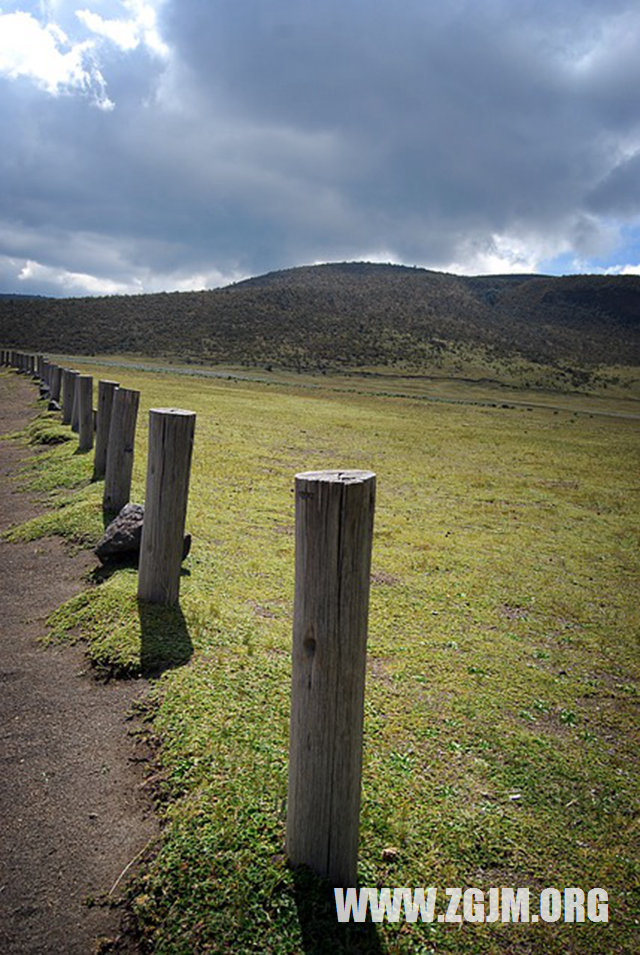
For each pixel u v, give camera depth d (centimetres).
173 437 461
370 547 223
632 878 270
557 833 294
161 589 480
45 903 243
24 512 816
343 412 2955
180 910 233
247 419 2228
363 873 254
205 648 430
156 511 471
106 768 318
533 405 6131
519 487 1311
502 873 266
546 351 15262
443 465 1551
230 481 1105
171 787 297
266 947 220
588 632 563
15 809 292
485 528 941
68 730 351
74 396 1316
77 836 275
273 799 284
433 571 702
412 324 15462
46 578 584
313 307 15300
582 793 325
